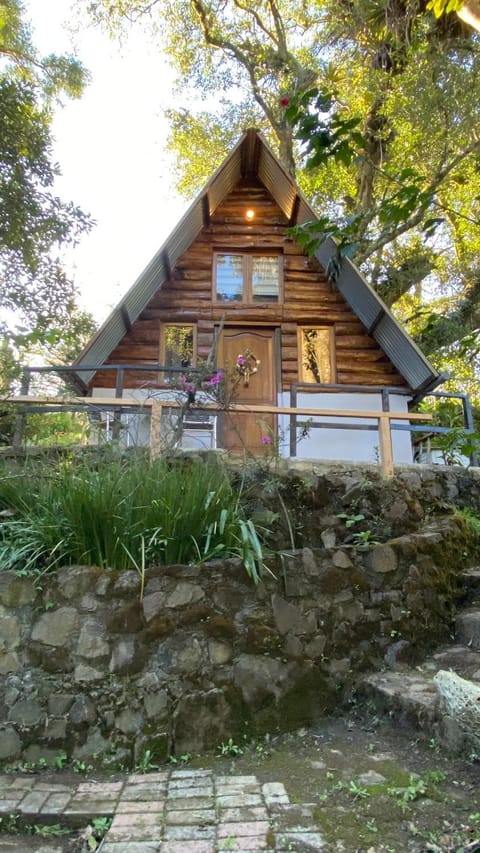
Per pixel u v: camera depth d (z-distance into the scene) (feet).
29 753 9.71
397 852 6.82
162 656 10.43
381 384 27.66
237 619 11.05
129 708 10.04
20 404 16.56
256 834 7.24
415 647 12.56
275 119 42.98
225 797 8.32
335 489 16.01
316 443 26.48
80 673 10.15
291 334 28.02
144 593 10.70
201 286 28.32
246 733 10.39
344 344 28.14
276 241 29.12
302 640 11.41
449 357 34.76
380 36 32.32
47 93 40.24
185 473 13.01
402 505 16.22
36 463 13.84
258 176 29.99
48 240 22.94
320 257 28.27
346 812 7.72
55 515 11.59
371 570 12.76
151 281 26.35
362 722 10.86
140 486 11.89
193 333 27.94
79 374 23.47
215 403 16.69
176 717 10.12
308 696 11.05
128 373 26.58
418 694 10.38
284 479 15.61
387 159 35.40
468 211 39.99
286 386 27.27
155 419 15.47
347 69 35.65
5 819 7.98
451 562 14.80
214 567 11.20
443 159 31.19
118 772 9.55
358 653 11.90
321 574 12.09
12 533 11.64
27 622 10.41
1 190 21.76
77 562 11.24
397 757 9.34
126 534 11.30
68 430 17.39
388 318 25.35
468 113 29.58
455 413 21.68
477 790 8.04
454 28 29.71
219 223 29.32
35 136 22.49
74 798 8.48
